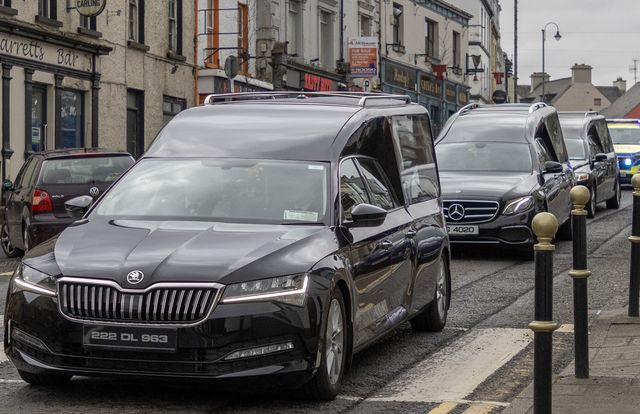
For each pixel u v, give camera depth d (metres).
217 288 11.34
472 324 17.53
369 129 14.80
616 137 61.84
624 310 17.88
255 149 13.88
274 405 11.90
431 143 17.73
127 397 12.18
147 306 11.34
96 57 49.28
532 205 26.94
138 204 13.38
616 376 12.81
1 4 43.22
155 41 54.47
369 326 13.40
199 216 13.04
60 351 11.61
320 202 13.11
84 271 11.64
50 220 27.52
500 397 12.45
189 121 14.59
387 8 85.94
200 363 11.29
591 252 28.84
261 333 11.35
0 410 11.56
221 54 60.12
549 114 32.81
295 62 66.94
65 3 47.22
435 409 11.75
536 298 9.59
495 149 29.44
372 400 12.22
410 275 15.12
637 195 16.78
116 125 51.12
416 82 92.31
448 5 100.12
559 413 11.01
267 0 64.06
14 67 43.66
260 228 12.60
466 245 30.41
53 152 28.47
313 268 11.84
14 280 12.16
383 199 14.73
